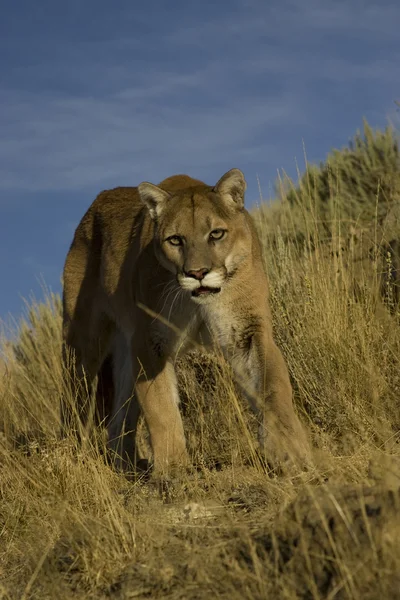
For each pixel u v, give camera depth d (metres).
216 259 9.63
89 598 6.27
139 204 11.91
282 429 8.66
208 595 5.73
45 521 8.21
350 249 13.20
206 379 12.59
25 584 7.00
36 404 13.20
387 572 5.06
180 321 10.19
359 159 18.67
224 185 9.95
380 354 11.08
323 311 11.59
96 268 12.38
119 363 11.98
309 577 5.38
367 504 5.83
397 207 15.08
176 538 6.95
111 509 7.31
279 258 13.88
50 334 16.50
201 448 10.50
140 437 12.38
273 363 9.49
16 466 9.47
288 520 6.06
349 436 8.54
